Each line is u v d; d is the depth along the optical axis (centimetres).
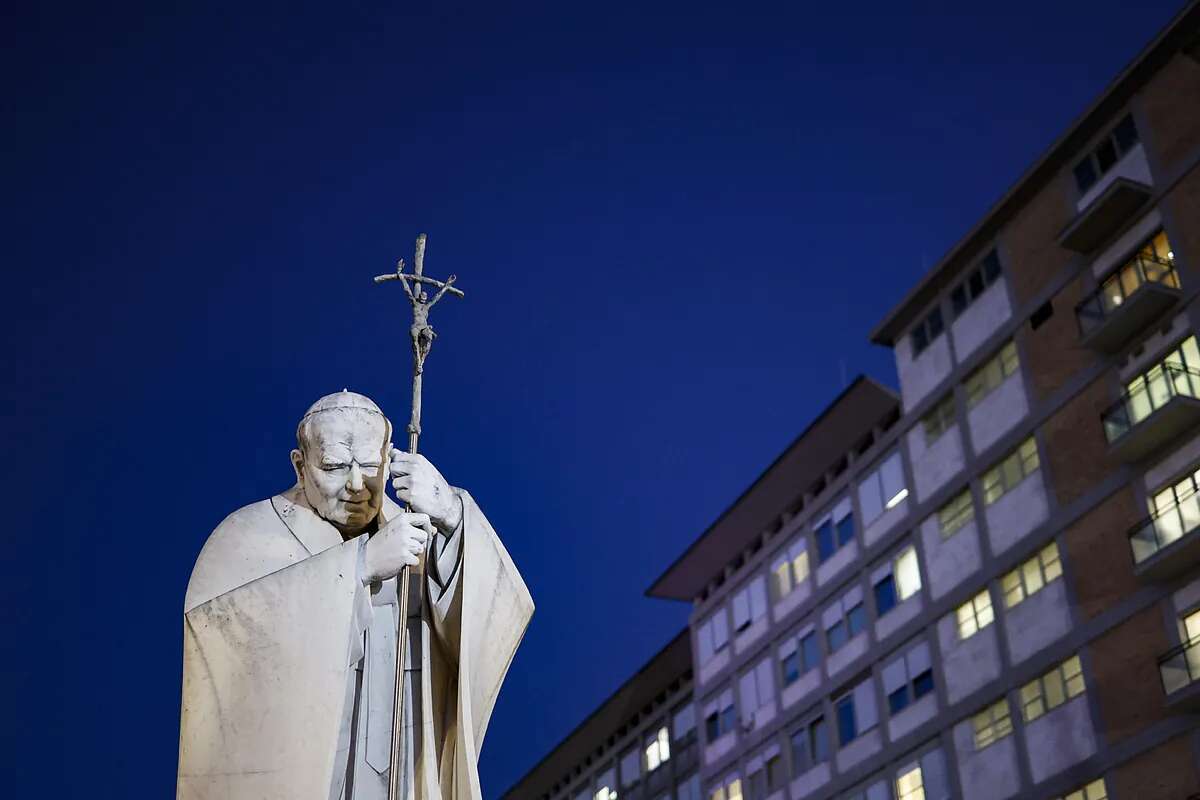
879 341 4788
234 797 737
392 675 822
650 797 5716
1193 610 3378
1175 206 3697
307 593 763
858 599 4625
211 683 749
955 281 4478
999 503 4081
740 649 5219
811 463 4975
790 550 5050
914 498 4450
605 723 6153
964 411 4316
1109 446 3644
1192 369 3528
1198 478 3447
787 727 4841
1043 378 4025
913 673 4288
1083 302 3888
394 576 833
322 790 744
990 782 3862
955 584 4184
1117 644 3556
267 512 839
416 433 863
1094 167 4028
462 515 855
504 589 864
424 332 896
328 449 847
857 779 4428
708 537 5369
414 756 811
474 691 850
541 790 6650
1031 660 3809
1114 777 3466
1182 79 3778
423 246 928
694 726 5484
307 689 750
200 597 791
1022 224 4238
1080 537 3753
